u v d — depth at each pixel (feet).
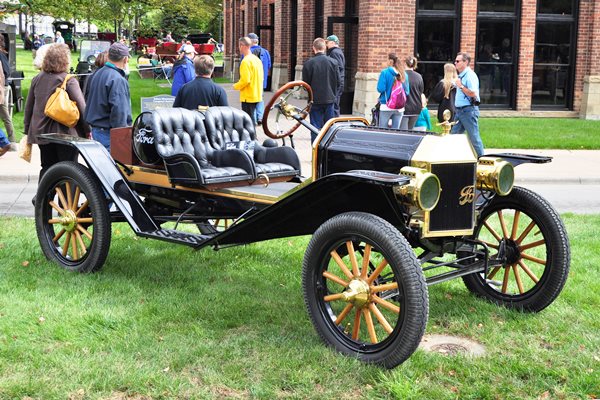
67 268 21.33
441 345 16.44
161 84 102.89
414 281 14.35
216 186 20.13
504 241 18.66
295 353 15.53
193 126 21.56
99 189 20.62
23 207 31.09
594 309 18.58
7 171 38.34
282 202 16.02
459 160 16.22
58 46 25.20
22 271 20.93
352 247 15.47
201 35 119.55
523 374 14.78
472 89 40.65
